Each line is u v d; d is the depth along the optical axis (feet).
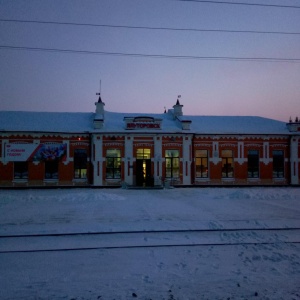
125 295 19.72
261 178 102.17
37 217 46.80
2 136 93.04
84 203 62.23
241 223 42.04
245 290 20.42
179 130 99.45
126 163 96.48
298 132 103.60
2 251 29.50
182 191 86.74
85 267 25.29
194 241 33.32
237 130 102.73
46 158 94.58
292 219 45.01
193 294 19.81
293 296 19.39
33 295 19.83
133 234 36.45
